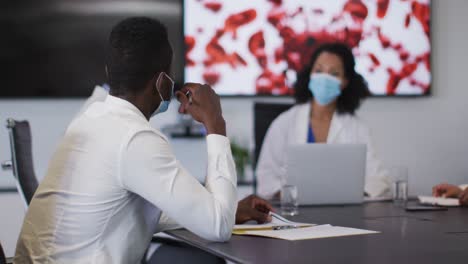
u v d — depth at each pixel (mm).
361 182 2436
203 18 4219
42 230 1373
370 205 2412
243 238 1538
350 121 3182
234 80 4273
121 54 1421
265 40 4301
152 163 1323
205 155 4234
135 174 1321
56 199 1372
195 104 1578
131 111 1408
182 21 4180
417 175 4648
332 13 4402
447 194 2492
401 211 2188
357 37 4453
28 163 2266
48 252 1352
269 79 4312
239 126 4301
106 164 1334
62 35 4023
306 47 4355
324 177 2393
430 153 4672
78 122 1435
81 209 1344
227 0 4258
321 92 3090
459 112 4707
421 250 1341
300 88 3283
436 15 4652
